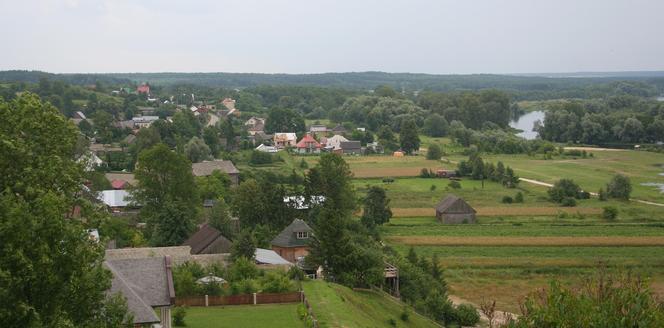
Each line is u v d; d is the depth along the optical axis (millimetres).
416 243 117500
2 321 31906
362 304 71438
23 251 33625
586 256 107188
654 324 29844
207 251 89312
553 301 31734
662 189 177125
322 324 58969
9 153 43062
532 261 104375
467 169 197000
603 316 30500
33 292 34531
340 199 123812
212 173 159125
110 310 38719
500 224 134125
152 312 49344
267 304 68438
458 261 105375
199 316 62875
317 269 84375
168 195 111500
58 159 45969
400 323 70500
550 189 164000
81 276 36406
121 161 183500
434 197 164750
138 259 56750
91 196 82188
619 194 161750
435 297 80375
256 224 113938
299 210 119750
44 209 35594
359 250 82500
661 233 123062
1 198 35750
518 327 32688
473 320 77250
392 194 168875
